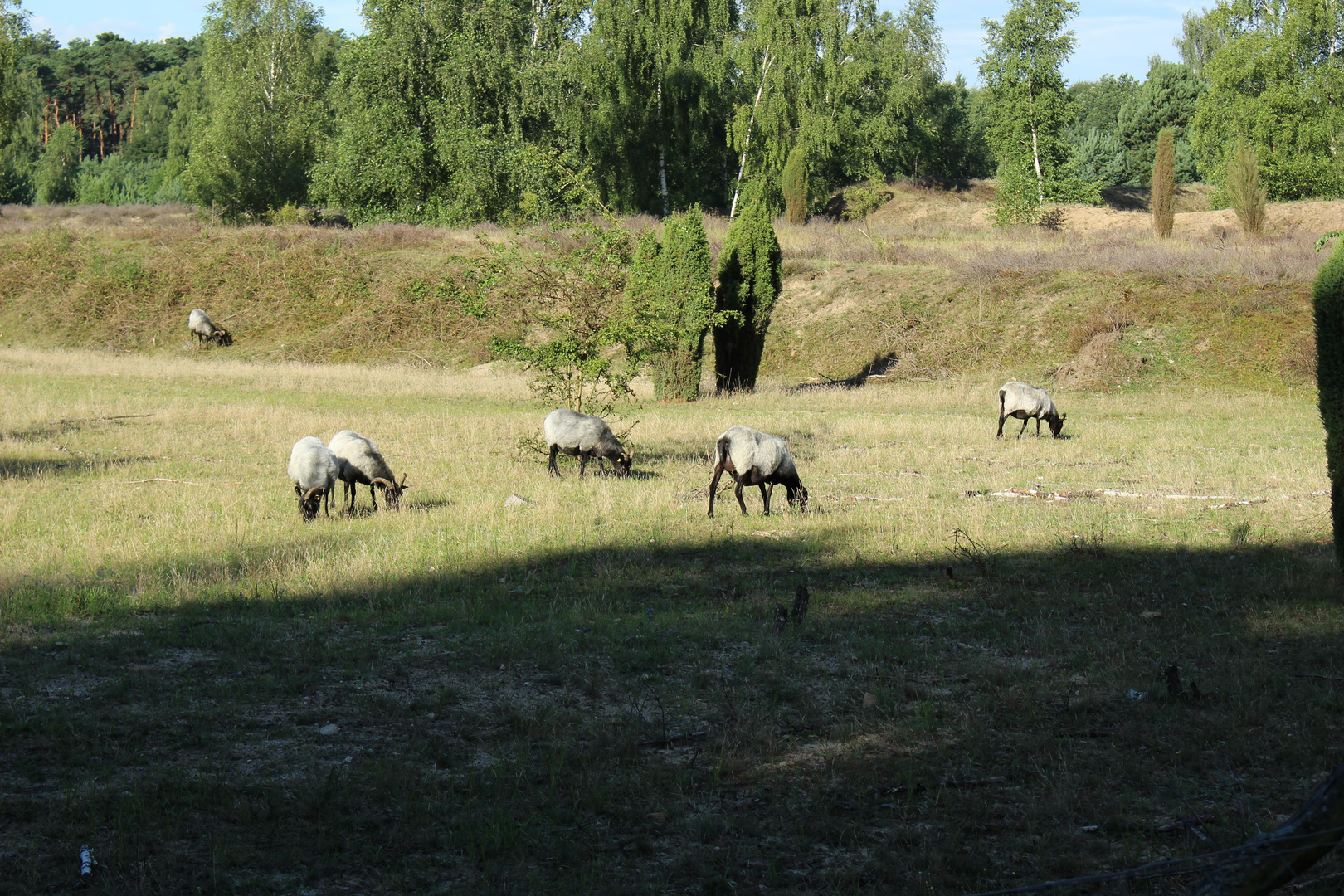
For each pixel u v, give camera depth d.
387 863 4.93
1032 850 5.11
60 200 97.06
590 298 18.80
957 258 40.78
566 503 14.42
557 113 49.94
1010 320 35.59
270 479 16.56
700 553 11.82
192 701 7.06
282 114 62.38
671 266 28.84
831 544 12.09
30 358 36.34
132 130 116.12
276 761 6.13
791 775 6.00
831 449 20.39
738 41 59.72
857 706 7.08
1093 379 31.55
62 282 45.72
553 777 5.72
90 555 11.04
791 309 39.44
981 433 22.58
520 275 19.27
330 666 7.79
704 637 8.58
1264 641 8.45
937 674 7.75
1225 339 32.19
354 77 51.06
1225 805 5.56
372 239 45.88
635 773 5.96
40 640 8.26
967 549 11.39
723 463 13.48
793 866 4.96
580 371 18.91
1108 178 78.12
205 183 59.94
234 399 27.77
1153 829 5.27
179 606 9.27
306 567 10.72
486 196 47.59
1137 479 16.78
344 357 39.72
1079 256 38.50
